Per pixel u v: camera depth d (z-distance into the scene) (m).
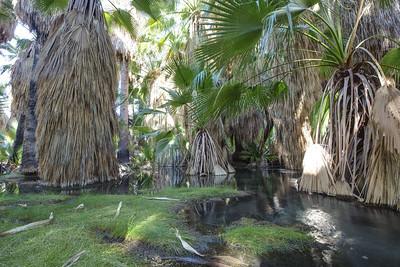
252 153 7.43
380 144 2.18
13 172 6.09
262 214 2.06
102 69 4.25
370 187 2.30
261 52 2.48
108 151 4.32
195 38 5.46
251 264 1.22
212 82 4.71
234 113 3.95
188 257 1.30
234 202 2.51
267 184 3.68
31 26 6.21
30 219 1.93
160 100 7.38
